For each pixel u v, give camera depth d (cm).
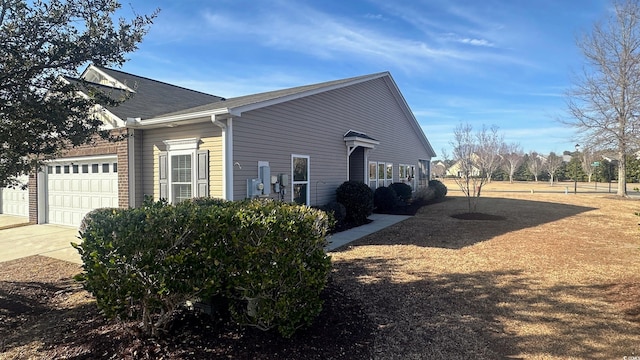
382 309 411
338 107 1192
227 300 369
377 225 1045
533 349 322
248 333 334
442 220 1124
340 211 1014
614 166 3950
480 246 747
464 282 509
